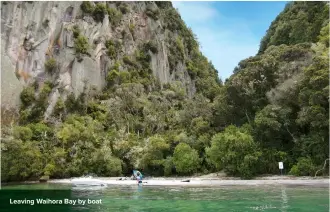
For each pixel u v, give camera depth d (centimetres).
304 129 4384
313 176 3866
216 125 5406
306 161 3909
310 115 3888
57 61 8138
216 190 2847
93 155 5528
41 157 5341
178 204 2034
